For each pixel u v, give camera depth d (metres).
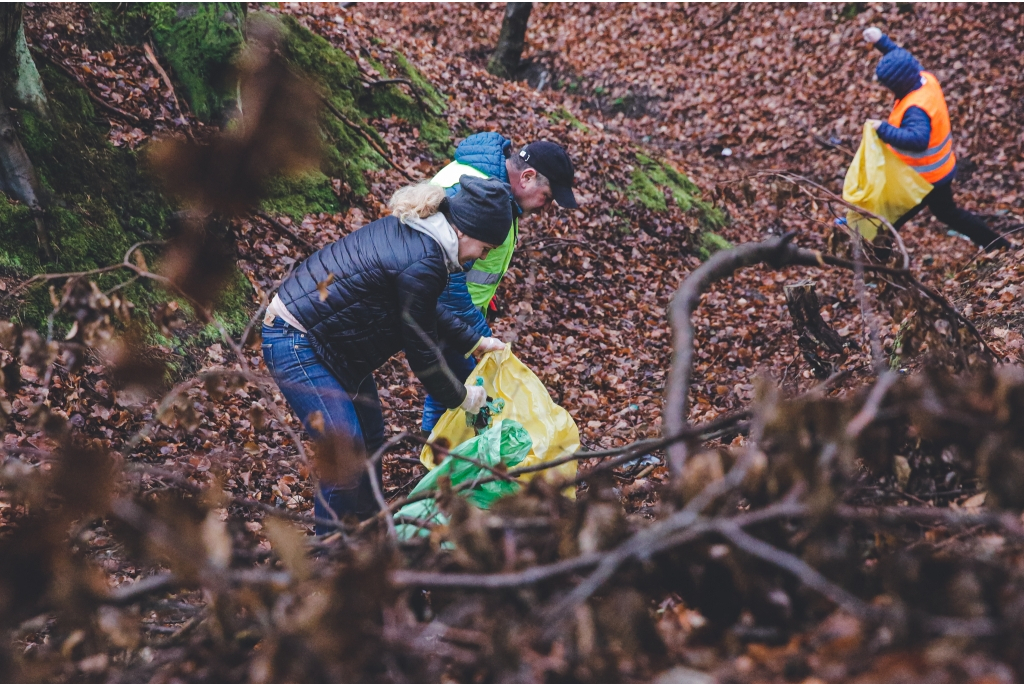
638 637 1.42
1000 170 10.93
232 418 4.57
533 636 1.41
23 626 1.88
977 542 1.63
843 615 1.45
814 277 8.31
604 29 16.75
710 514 1.46
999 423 1.57
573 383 6.29
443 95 9.45
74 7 6.41
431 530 1.81
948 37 13.69
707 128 13.51
